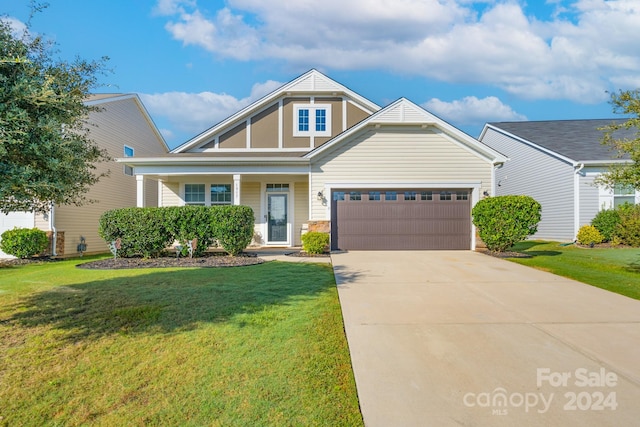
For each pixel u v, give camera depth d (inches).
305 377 125.9
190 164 483.5
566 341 156.3
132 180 677.9
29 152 139.6
